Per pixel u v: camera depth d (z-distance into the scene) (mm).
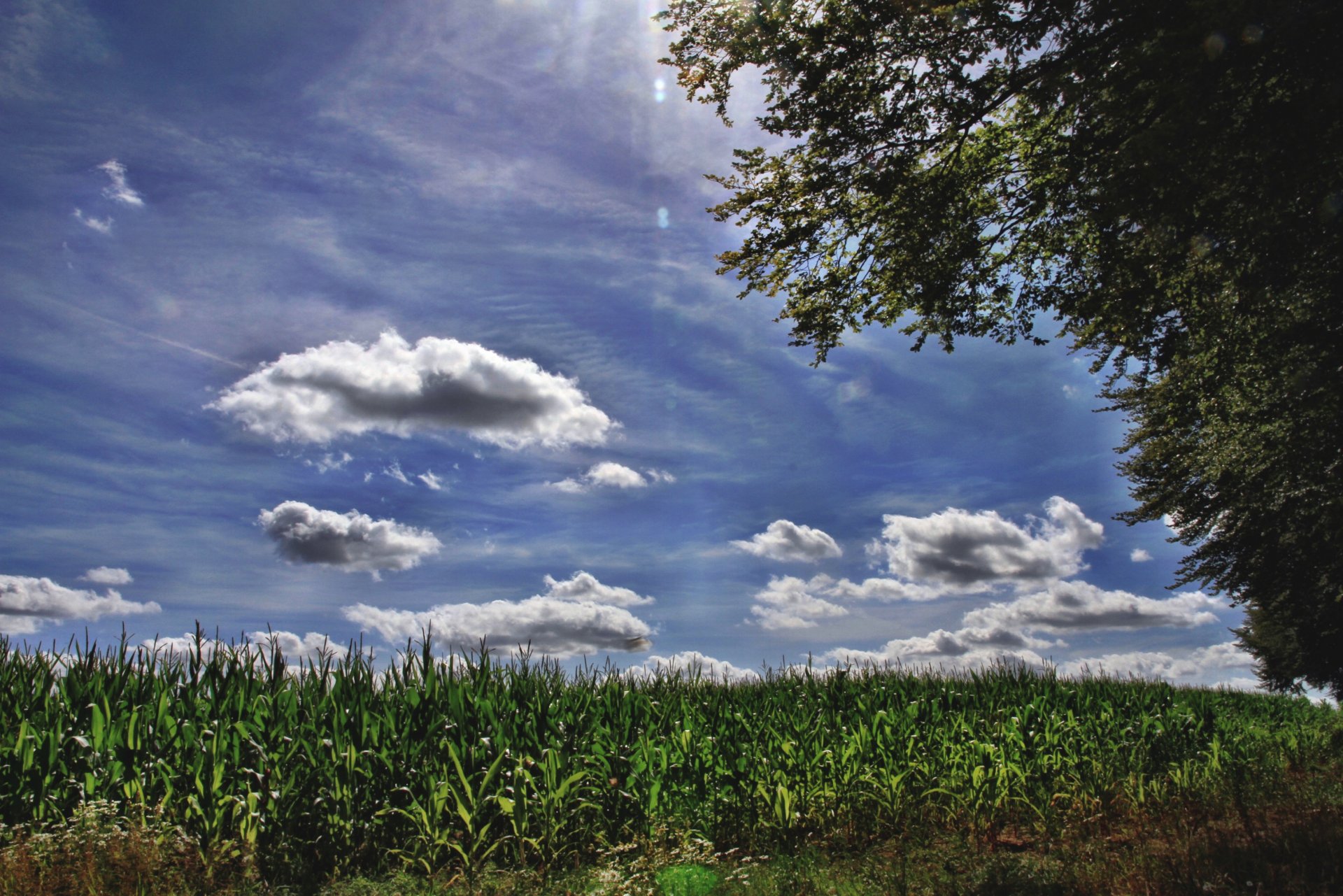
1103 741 11484
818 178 10664
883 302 12383
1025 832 8477
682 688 11828
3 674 7949
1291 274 8523
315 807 7238
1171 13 8078
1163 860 6512
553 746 8281
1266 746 13000
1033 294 12023
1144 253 9438
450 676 8852
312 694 8539
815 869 6871
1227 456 13922
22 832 6102
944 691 12375
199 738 7527
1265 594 19438
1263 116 7352
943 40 9383
